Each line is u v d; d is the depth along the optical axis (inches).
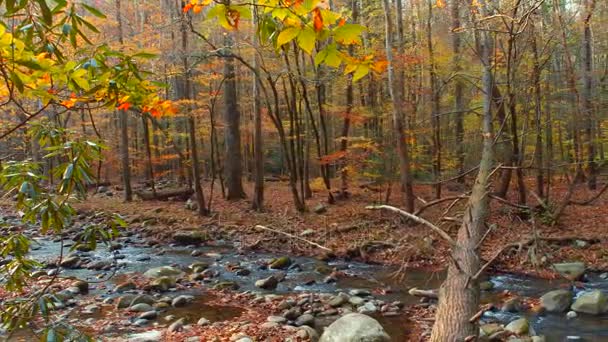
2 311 96.0
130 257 453.7
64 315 277.4
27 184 83.0
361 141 649.0
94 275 381.7
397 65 549.0
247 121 900.0
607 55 720.3
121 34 651.5
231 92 708.7
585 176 767.7
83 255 450.0
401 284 368.5
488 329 264.5
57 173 87.7
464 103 671.1
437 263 413.4
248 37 523.5
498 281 371.9
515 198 611.5
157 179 1084.5
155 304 306.7
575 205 590.2
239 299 325.7
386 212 591.2
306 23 62.6
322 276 394.6
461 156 679.1
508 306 306.5
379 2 661.3
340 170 656.4
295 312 287.3
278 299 322.7
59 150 87.1
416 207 593.0
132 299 308.5
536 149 560.7
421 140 730.8
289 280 382.3
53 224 84.4
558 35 636.7
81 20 63.9
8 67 67.5
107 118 847.7
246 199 709.3
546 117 634.8
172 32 608.1
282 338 248.2
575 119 607.5
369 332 233.6
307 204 665.0
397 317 291.1
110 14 732.0
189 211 657.0
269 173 1159.0
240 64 653.9
